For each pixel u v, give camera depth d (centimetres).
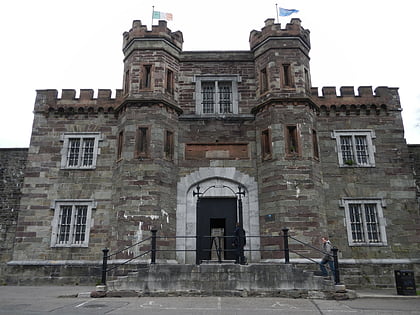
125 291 1155
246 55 1855
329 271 1395
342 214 1636
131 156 1584
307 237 1473
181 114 1752
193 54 1853
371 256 1581
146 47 1745
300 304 1023
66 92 1806
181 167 1680
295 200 1516
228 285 1159
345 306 998
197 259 1227
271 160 1590
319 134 1747
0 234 1800
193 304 1006
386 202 1658
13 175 1911
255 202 1617
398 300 1127
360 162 1733
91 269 1550
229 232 1617
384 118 1783
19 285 1531
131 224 1491
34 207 1653
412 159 1880
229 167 1675
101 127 1767
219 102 1805
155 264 1191
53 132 1762
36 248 1599
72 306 952
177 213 1611
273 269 1166
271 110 1647
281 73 1695
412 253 1592
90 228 1619
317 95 1788
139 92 1672
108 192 1666
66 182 1684
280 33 1750
